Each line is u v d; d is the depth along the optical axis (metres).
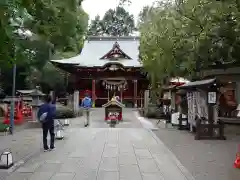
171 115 16.92
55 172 6.71
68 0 7.14
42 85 34.62
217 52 10.64
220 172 6.86
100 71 33.81
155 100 24.61
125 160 7.98
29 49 9.02
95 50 37.53
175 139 11.73
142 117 21.98
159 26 11.99
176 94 17.47
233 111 20.02
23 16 6.07
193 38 10.72
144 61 20.83
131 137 12.17
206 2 8.84
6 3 4.31
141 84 35.22
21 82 32.22
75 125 16.66
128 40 39.25
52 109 9.33
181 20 10.59
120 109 19.12
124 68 32.69
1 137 11.93
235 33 9.31
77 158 8.16
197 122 11.81
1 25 4.56
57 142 10.81
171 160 8.04
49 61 32.59
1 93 29.62
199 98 12.95
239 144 10.63
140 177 6.39
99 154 8.72
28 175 6.44
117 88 34.09
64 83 36.66
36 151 9.09
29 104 20.64
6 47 5.41
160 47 12.32
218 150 9.53
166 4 12.69
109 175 6.52
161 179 6.26
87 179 6.19
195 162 7.86
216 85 12.07
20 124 15.87
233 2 8.27
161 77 20.58
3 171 6.75
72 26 8.65
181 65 12.96
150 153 8.95
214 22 9.18
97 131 13.99
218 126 11.82
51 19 7.05
